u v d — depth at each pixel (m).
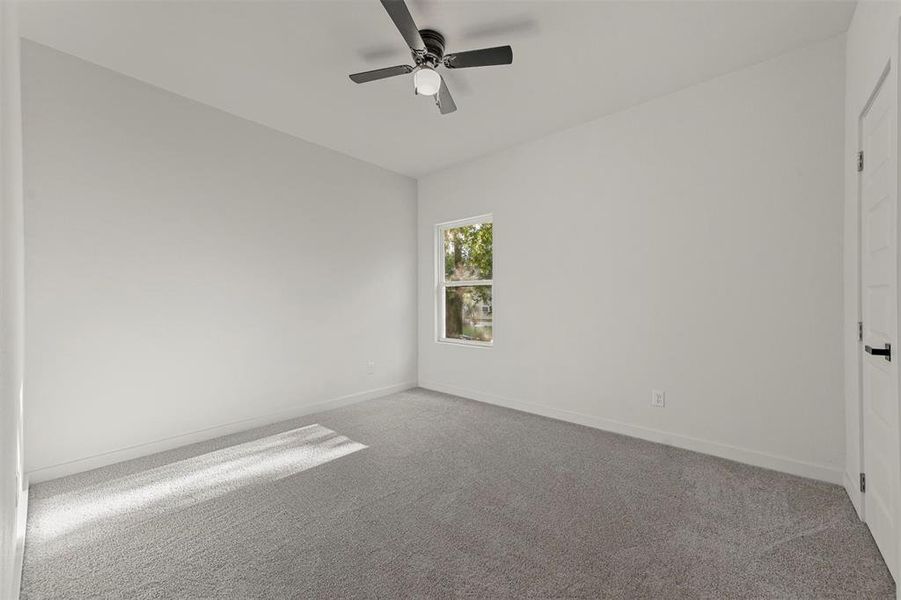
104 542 1.83
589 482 2.38
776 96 2.49
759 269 2.56
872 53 1.80
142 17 2.15
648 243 3.04
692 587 1.53
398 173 4.70
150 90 2.84
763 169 2.54
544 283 3.71
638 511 2.06
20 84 2.21
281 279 3.61
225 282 3.24
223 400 3.22
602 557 1.70
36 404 2.39
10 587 1.29
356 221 4.24
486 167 4.16
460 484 2.37
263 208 3.48
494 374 4.14
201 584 1.56
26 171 2.35
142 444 2.80
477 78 2.74
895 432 1.42
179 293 2.98
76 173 2.53
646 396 3.08
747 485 2.31
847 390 2.21
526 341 3.86
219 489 2.32
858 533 1.85
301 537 1.86
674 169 2.91
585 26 2.22
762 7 2.06
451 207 4.52
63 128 2.48
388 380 4.57
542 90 2.89
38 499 2.21
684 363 2.88
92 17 2.15
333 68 2.64
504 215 4.02
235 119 3.30
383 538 1.85
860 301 2.02
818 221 2.36
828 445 2.34
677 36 2.30
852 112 2.11
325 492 2.29
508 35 2.30
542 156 3.71
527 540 1.83
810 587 1.52
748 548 1.75
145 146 2.81
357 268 4.25
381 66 2.62
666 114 2.95
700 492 2.24
